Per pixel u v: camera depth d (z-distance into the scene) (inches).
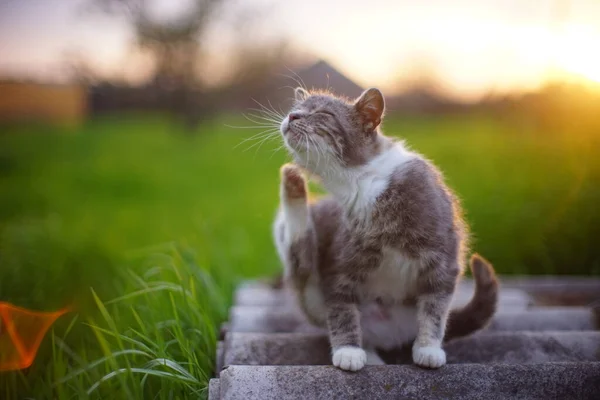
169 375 36.7
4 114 169.5
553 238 72.5
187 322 44.9
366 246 39.3
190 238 78.7
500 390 34.6
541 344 41.9
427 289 39.0
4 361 45.1
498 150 109.8
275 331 47.3
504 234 74.0
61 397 37.0
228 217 101.3
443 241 38.8
